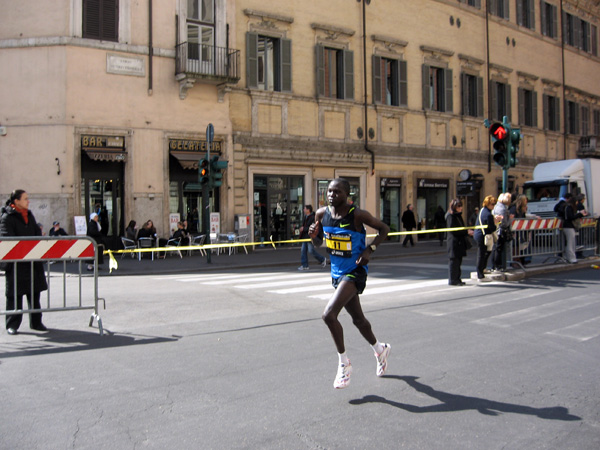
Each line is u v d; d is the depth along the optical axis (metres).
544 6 36.25
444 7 29.34
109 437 4.09
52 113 18.92
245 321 8.20
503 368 5.86
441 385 5.30
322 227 5.57
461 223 11.87
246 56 22.36
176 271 15.91
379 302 9.84
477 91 31.02
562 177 24.86
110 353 6.43
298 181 24.00
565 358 6.26
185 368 5.82
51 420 4.41
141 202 20.14
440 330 7.58
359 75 25.80
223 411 4.61
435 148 28.81
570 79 38.59
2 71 19.05
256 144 22.56
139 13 20.11
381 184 26.59
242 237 21.80
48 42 18.92
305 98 23.91
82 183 19.59
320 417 4.48
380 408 4.69
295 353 6.39
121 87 19.80
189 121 21.05
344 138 25.20
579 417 4.53
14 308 7.27
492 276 12.48
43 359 6.19
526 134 34.66
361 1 25.81
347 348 6.61
